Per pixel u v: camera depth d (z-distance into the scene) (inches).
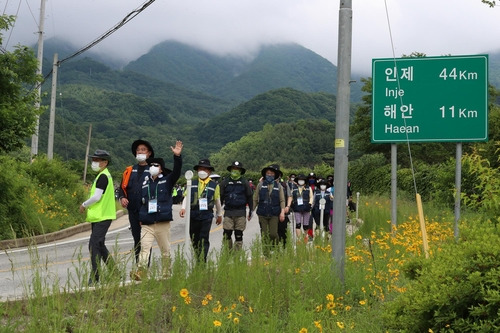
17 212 767.1
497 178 255.8
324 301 311.0
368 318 287.3
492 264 206.2
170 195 379.2
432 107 537.6
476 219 235.3
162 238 379.2
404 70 543.8
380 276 341.7
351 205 935.0
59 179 1151.0
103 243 365.7
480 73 530.9
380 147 2078.0
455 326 206.1
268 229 538.3
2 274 426.0
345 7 359.3
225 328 258.7
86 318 251.8
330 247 397.7
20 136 775.7
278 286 311.4
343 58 359.6
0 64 746.2
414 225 564.4
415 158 2052.2
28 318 246.1
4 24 741.3
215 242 781.3
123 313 261.7
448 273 214.1
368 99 2103.8
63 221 945.5
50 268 456.4
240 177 495.2
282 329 270.5
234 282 311.1
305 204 688.4
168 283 303.9
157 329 257.4
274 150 6589.6
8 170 793.6
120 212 1429.6
